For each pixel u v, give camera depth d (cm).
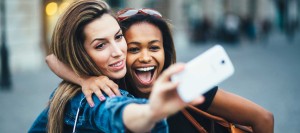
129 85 170
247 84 780
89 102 132
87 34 141
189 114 163
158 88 96
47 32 1065
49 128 150
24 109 598
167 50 171
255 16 2375
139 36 162
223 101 162
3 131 482
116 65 143
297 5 2666
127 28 162
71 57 143
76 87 145
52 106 149
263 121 165
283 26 2553
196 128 164
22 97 686
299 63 1139
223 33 1755
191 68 97
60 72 151
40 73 954
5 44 779
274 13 2559
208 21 1753
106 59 142
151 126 104
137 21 162
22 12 990
